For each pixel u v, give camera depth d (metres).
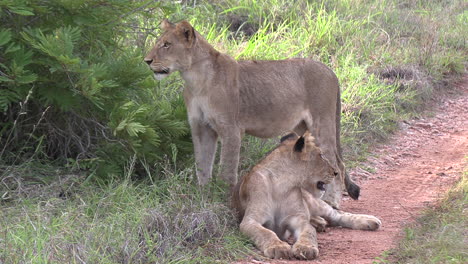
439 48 24.59
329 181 10.18
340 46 21.70
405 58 22.86
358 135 17.05
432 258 8.40
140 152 11.36
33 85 10.49
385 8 26.91
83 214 9.18
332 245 9.55
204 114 11.41
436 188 13.12
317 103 12.23
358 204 12.15
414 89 20.98
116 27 12.63
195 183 10.82
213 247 9.08
